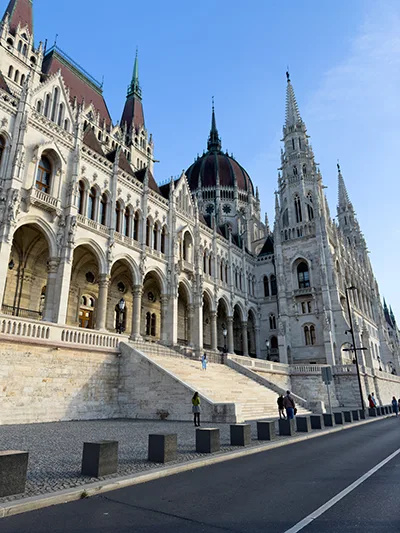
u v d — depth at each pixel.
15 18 48.53
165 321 43.19
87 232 35.28
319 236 60.12
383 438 18.56
